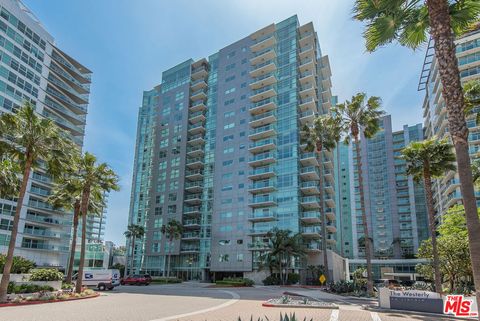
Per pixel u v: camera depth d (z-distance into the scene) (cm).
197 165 8138
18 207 2223
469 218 739
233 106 7719
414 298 1767
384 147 10769
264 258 5475
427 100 9681
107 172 3139
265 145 6844
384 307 1838
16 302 2050
